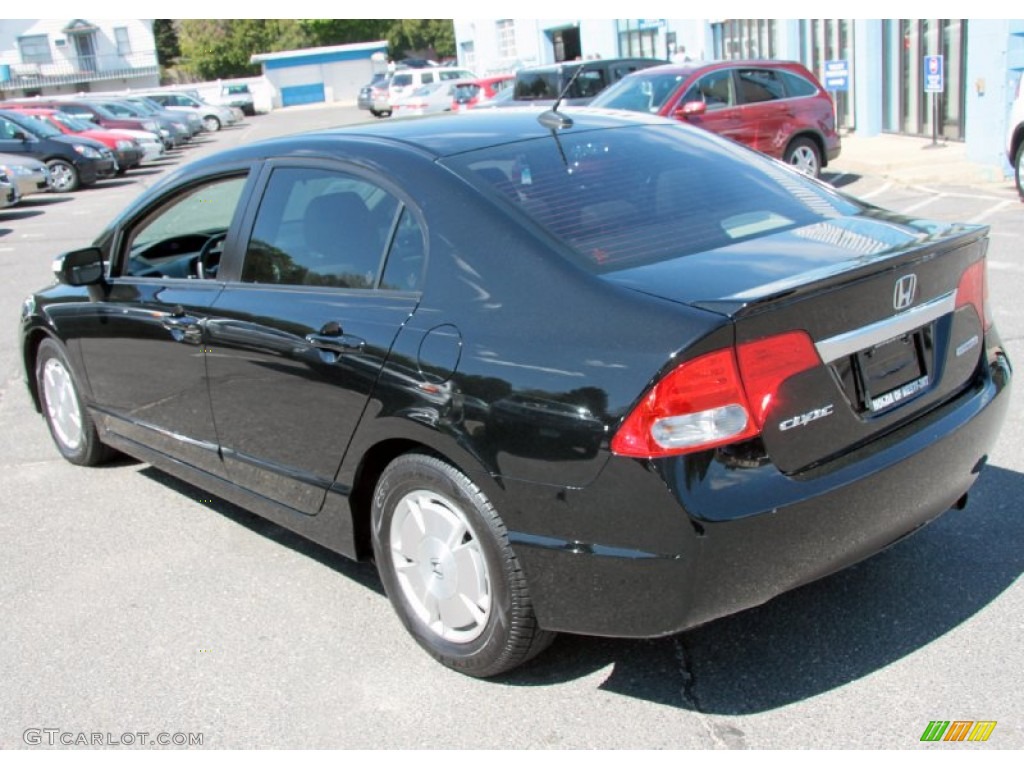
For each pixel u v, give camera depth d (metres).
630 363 2.75
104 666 3.57
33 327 5.33
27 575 4.30
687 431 2.68
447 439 3.09
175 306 4.27
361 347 3.37
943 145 15.75
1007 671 3.13
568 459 2.83
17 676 3.54
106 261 4.85
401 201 3.46
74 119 26.67
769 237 3.31
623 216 3.32
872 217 3.59
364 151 3.67
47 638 3.78
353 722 3.16
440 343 3.16
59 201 21.39
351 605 3.88
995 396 3.39
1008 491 4.32
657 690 3.20
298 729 3.15
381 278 3.47
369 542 3.72
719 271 2.97
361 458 3.47
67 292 5.06
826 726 2.96
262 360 3.79
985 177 12.77
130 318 4.54
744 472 2.72
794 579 2.86
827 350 2.85
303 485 3.79
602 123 3.99
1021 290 7.49
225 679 3.44
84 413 5.28
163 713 3.28
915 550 3.90
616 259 3.09
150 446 4.76
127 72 69.94
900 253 2.98
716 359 2.68
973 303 3.39
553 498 2.88
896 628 3.41
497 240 3.19
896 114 17.80
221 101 62.19
